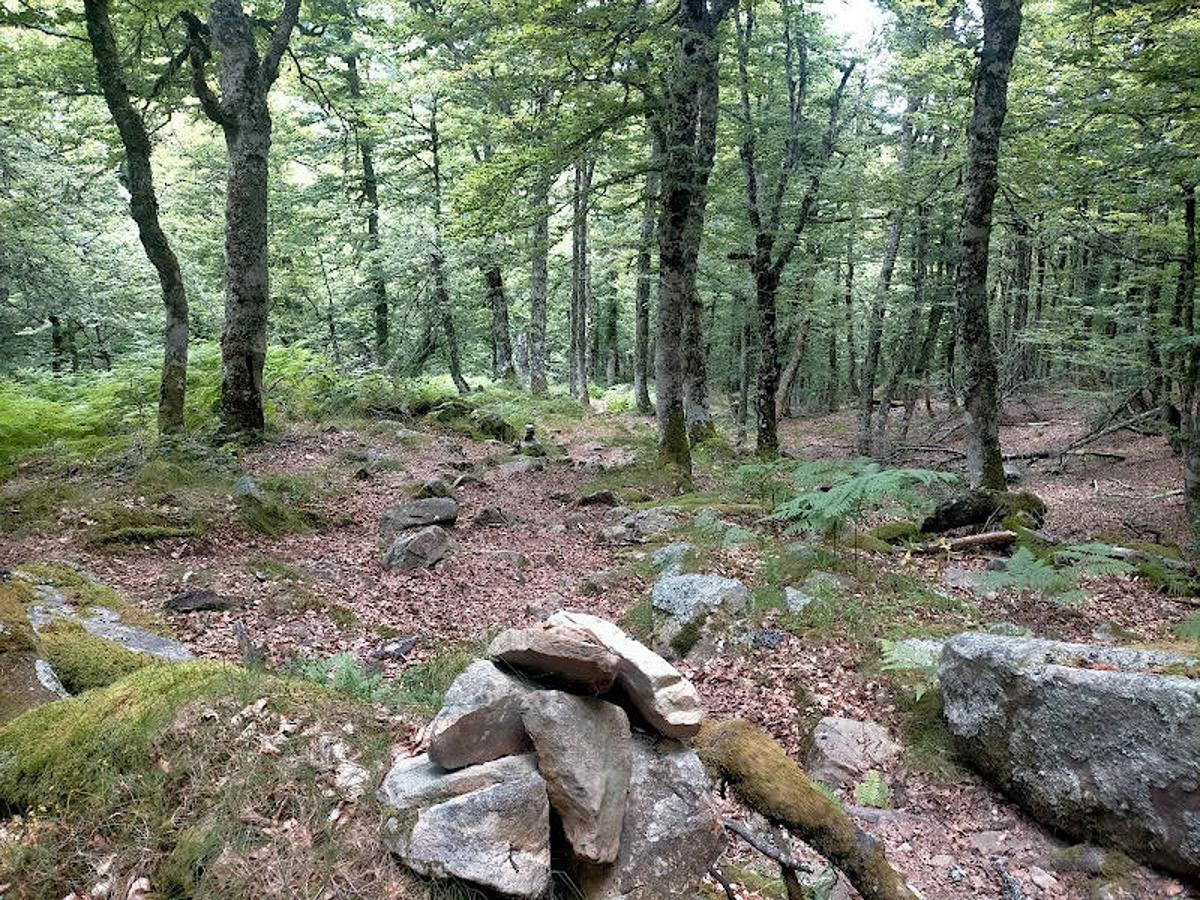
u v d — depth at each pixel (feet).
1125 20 37.32
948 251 67.77
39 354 63.46
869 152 64.08
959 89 50.70
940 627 20.33
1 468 33.73
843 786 15.47
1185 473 39.70
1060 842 13.58
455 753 9.82
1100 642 20.67
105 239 63.72
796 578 23.13
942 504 31.37
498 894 8.72
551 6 34.78
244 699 11.03
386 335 77.15
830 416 101.71
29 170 53.36
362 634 20.48
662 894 9.74
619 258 86.74
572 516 35.42
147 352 50.72
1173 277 44.47
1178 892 11.98
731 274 71.20
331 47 67.10
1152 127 38.96
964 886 12.73
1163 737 12.32
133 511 26.55
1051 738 13.76
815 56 57.72
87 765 9.75
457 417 56.08
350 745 10.68
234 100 37.50
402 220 71.87
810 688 18.25
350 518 31.65
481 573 26.94
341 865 9.01
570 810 9.59
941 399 90.48
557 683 10.59
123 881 8.63
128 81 40.47
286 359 54.49
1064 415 79.00
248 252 38.63
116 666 13.87
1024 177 43.86
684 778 10.41
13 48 47.03
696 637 20.51
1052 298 71.15
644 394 79.15
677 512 32.65
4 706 11.64
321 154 75.51
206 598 20.44
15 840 8.86
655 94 38.17
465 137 68.90
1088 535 36.86
